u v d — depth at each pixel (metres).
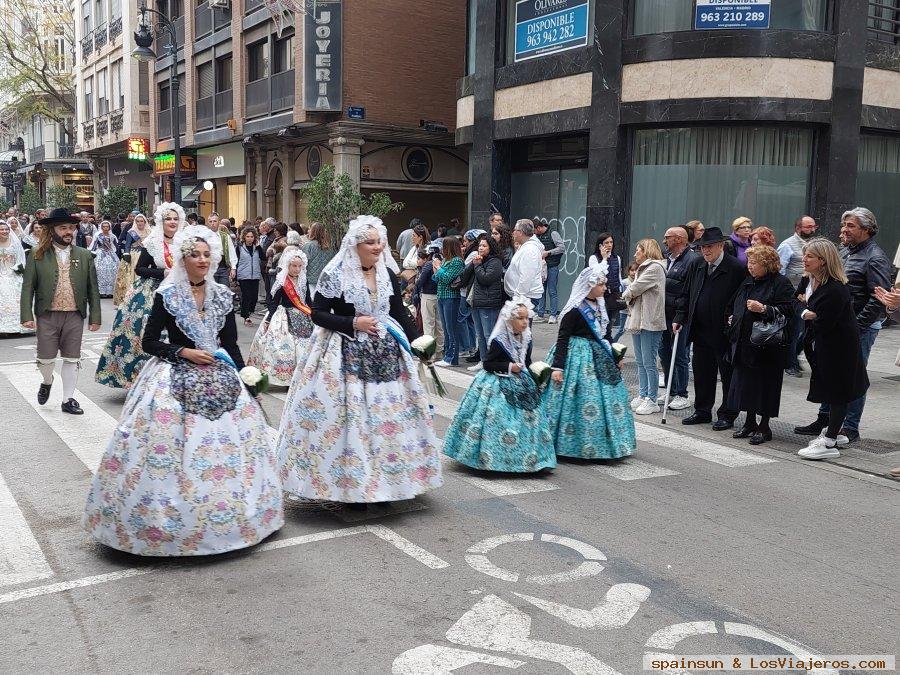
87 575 4.37
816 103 13.59
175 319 4.60
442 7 23.12
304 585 4.27
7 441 7.03
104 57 36.66
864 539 5.14
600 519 5.38
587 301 6.81
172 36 20.84
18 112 42.81
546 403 6.76
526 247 10.25
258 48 25.05
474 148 17.72
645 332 8.59
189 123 29.25
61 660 3.52
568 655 3.61
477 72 17.42
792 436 7.76
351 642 3.69
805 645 3.76
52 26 40.72
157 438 4.45
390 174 23.20
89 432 7.34
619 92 14.33
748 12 13.46
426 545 4.86
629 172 14.72
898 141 15.12
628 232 14.88
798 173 14.06
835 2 13.58
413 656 3.57
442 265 11.24
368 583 4.31
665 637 3.80
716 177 14.17
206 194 30.52
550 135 16.17
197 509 4.46
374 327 5.15
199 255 4.54
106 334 13.86
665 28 14.02
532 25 16.20
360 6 21.72
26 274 7.93
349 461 5.10
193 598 4.11
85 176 45.06
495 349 6.32
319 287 5.17
